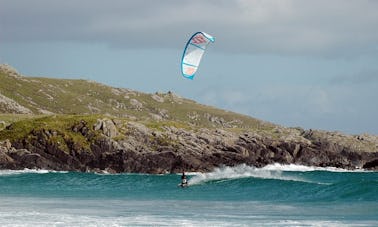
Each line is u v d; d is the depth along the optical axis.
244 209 51.75
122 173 125.69
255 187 74.00
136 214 46.75
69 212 47.53
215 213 48.03
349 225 40.47
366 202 57.00
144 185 86.75
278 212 49.19
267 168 140.75
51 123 136.25
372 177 119.12
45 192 72.50
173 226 39.66
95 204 55.66
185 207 53.41
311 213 48.41
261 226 39.91
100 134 131.88
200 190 74.31
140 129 136.38
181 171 126.38
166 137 136.50
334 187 66.75
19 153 129.12
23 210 48.66
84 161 128.50
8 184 88.50
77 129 133.75
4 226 38.59
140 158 126.88
